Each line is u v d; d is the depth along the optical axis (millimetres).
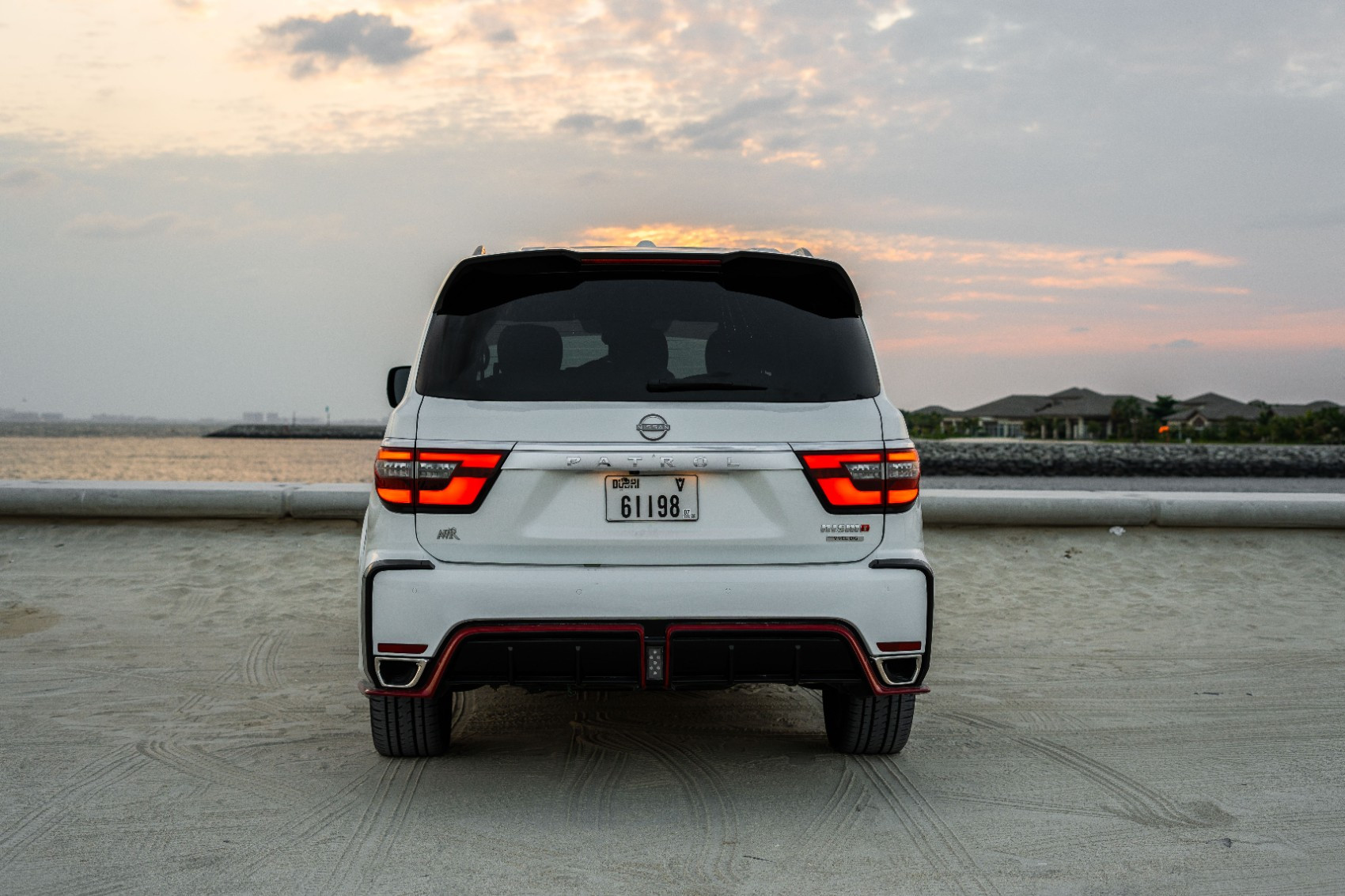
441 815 3203
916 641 3166
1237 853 2941
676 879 2738
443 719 3656
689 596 3082
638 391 3166
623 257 3293
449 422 3131
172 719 4293
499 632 3057
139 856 2871
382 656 3088
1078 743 4039
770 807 3297
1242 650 5688
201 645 5621
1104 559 7625
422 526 3113
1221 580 7227
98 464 94812
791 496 3143
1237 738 4117
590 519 3115
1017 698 4738
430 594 3059
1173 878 2766
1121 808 3305
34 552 7422
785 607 3098
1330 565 7527
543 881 2723
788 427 3164
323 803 3309
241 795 3381
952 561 7586
